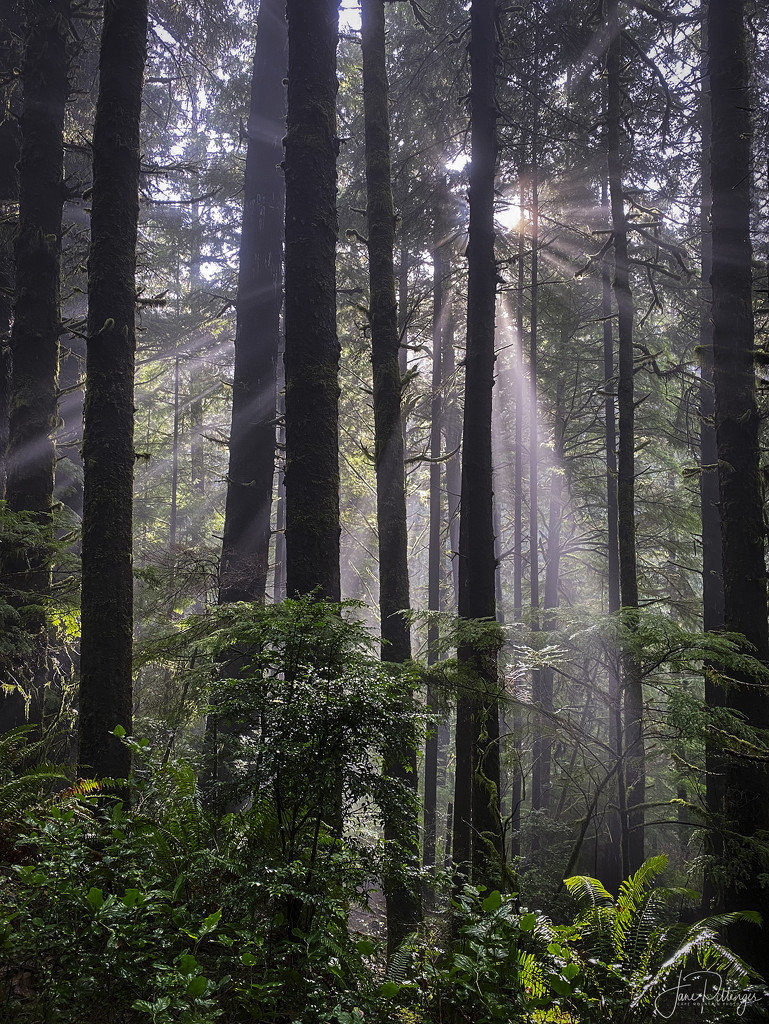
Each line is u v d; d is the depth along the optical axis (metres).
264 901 4.35
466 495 7.97
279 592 20.06
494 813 6.77
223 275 21.27
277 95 12.84
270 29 12.88
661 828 14.76
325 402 7.06
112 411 7.33
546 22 13.15
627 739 9.62
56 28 10.41
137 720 7.46
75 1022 3.33
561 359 18.53
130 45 7.79
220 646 5.77
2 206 11.73
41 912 3.89
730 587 8.38
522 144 14.41
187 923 3.92
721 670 8.13
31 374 10.12
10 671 9.04
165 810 4.91
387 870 4.30
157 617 10.62
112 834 4.39
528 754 15.02
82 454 7.37
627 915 4.72
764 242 14.02
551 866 12.07
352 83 18.31
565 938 4.29
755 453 8.59
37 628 9.45
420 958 4.29
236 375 12.09
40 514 9.78
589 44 12.95
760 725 7.88
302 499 6.88
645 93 13.09
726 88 8.90
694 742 7.36
